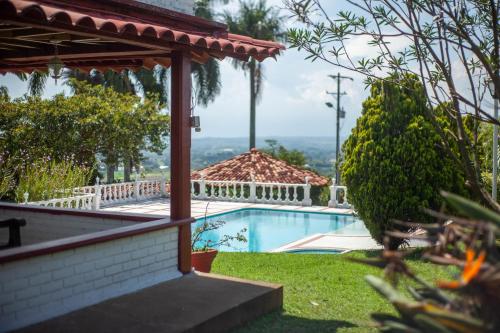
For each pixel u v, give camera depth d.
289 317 5.87
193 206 19.27
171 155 6.66
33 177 13.77
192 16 6.38
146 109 21.03
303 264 9.43
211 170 23.92
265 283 6.32
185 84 6.57
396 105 9.80
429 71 4.39
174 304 5.47
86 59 7.32
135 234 5.96
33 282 4.98
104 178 24.23
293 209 18.59
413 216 9.76
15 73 8.60
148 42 5.98
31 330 4.73
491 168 9.99
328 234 14.46
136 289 6.01
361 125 10.39
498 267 2.19
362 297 6.90
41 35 6.06
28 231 7.92
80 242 5.36
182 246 6.65
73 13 4.60
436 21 4.07
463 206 2.55
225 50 5.95
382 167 9.86
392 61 4.56
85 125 19.39
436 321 2.37
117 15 5.49
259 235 15.31
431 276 7.79
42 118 18.98
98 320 5.00
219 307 5.37
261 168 23.11
